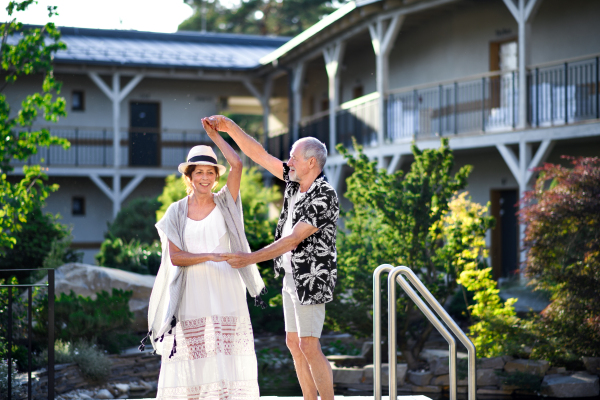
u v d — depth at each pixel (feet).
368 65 60.95
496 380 25.71
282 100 83.51
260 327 34.86
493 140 40.32
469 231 28.37
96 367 26.02
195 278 13.03
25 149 27.32
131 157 73.51
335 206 12.74
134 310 33.99
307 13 112.68
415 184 28.55
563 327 26.73
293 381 27.17
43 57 28.22
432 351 28.14
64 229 39.83
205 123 13.87
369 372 27.07
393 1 45.34
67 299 29.17
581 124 35.22
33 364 24.22
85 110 72.74
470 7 48.47
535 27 44.14
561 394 24.53
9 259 35.37
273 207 68.03
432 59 52.65
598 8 39.55
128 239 55.77
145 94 75.15
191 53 76.59
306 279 12.62
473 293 34.27
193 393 12.85
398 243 28.60
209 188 13.37
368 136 52.06
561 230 27.55
